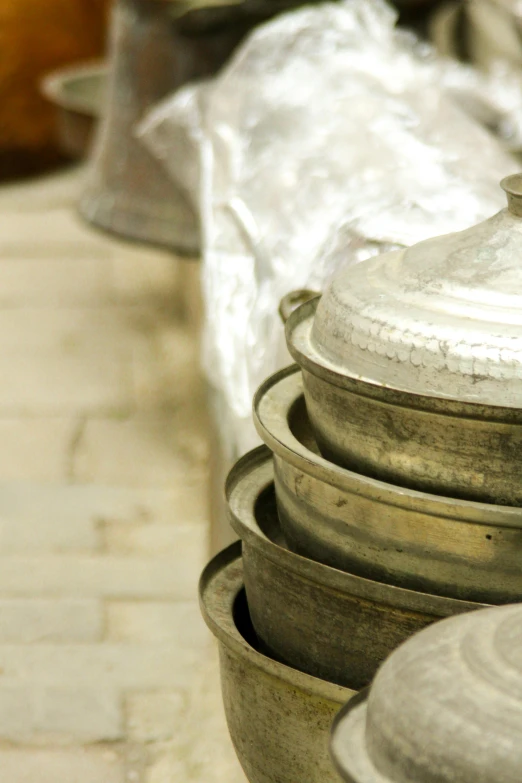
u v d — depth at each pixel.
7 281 5.46
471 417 0.86
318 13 2.59
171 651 2.82
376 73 2.37
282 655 1.03
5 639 2.86
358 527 0.95
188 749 1.56
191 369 4.54
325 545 1.00
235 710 1.04
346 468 1.00
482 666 0.70
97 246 5.95
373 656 0.93
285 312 1.33
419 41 3.00
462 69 2.92
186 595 3.08
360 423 0.95
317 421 1.03
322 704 0.94
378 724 0.71
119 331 4.93
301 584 0.97
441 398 0.87
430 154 2.04
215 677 1.73
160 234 3.20
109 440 4.00
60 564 3.22
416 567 0.93
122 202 3.27
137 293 5.34
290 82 2.37
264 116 2.28
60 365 4.59
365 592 0.90
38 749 2.43
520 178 0.99
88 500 3.60
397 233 1.62
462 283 0.95
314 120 2.22
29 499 3.59
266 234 1.93
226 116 2.39
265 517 1.17
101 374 4.51
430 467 0.92
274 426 1.07
